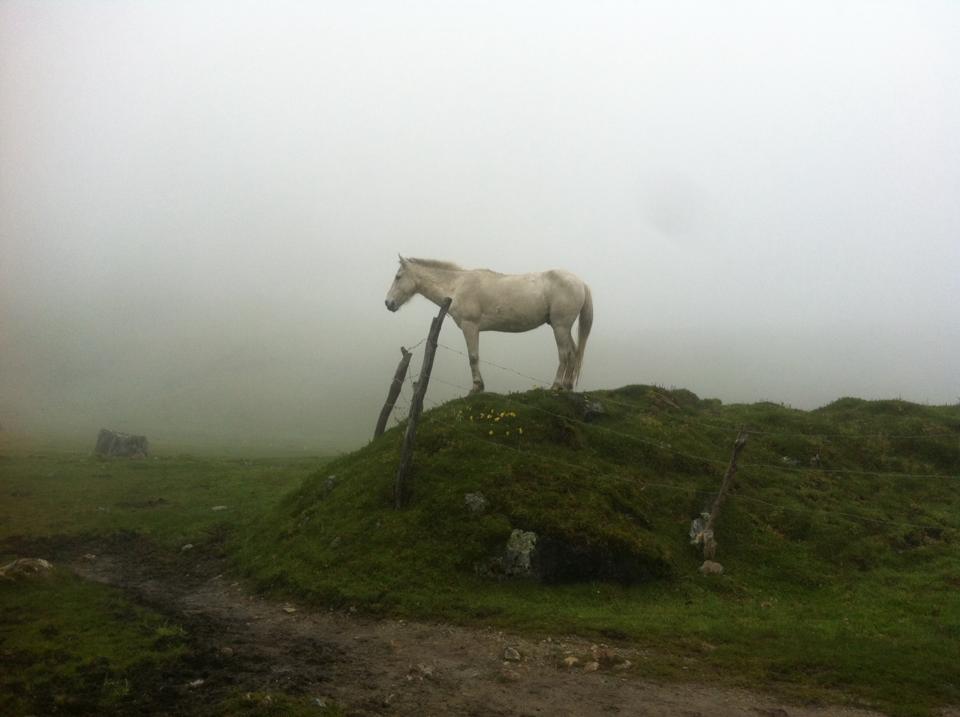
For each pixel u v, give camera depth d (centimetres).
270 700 754
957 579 1310
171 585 1381
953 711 789
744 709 782
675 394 2320
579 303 1766
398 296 1841
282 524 1589
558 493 1427
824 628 1067
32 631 986
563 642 997
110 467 2825
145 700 763
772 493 1667
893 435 2066
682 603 1216
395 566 1258
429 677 868
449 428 1636
